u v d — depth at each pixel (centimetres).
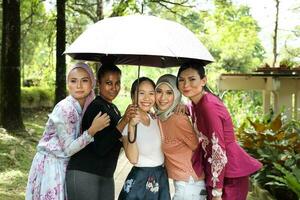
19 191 511
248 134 574
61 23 873
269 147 530
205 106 295
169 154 311
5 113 822
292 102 683
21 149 704
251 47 1609
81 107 299
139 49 262
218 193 296
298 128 566
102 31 279
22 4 1130
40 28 1352
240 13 1366
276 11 1003
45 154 294
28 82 1628
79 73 291
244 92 1091
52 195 287
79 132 294
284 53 1205
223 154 292
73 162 289
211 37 1562
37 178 293
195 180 308
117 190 521
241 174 304
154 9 1208
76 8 1223
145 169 307
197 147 312
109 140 286
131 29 274
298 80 680
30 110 1326
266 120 657
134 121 293
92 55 327
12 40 820
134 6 942
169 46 268
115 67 299
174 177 310
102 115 281
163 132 311
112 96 298
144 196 305
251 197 519
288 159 496
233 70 1644
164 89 305
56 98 873
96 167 288
